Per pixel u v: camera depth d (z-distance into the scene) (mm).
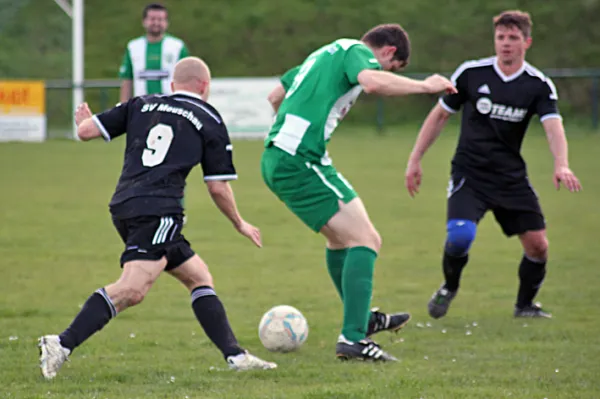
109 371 13531
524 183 18250
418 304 19547
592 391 12336
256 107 67250
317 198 14602
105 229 29766
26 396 11891
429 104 82875
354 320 14547
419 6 92125
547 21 90188
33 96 69062
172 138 13188
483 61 18328
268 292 20484
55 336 12641
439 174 47125
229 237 28594
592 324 17578
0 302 19031
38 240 27422
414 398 11836
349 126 80812
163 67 28984
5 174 47125
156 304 19156
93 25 93250
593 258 24891
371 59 14508
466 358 14664
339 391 12102
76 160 55062
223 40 90688
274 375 13289
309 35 90562
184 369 13734
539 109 17938
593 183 42250
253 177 46062
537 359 14555
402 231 29766
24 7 91000
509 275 22891
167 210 12883
